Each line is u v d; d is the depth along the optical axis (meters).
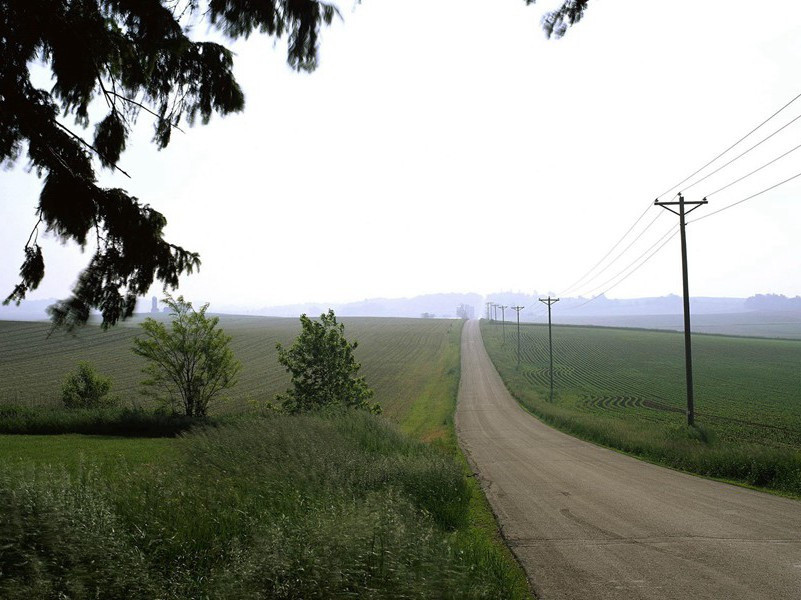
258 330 133.75
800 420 40.06
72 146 4.66
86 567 4.38
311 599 4.25
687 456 19.06
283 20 4.45
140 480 7.39
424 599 4.36
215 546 5.45
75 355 73.00
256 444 11.84
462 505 10.76
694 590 6.29
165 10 4.10
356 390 33.00
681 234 27.22
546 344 122.00
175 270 4.74
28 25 3.99
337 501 7.21
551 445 27.09
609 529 9.58
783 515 10.76
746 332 189.88
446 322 193.75
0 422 24.83
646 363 90.94
